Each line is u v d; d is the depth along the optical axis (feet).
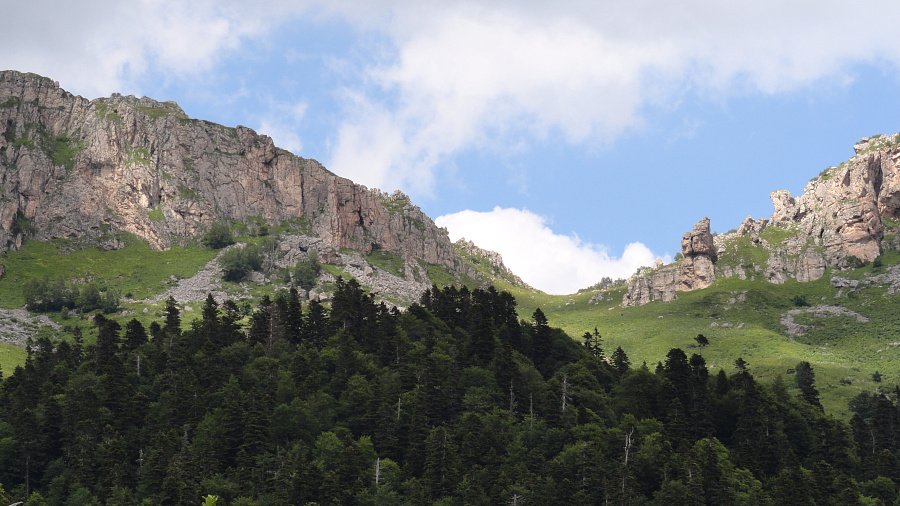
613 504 620.49
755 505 634.43
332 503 600.39
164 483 596.29
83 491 610.65
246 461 647.56
